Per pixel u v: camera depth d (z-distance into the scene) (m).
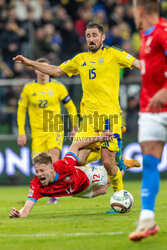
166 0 55.91
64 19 54.28
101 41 21.00
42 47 51.28
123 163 22.36
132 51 52.97
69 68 21.70
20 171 43.03
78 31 54.09
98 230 15.34
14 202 27.55
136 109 41.69
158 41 13.59
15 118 42.88
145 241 13.16
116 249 12.30
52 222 17.58
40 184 19.72
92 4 57.22
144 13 13.92
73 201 27.47
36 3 57.91
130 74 45.22
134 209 21.97
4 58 49.44
